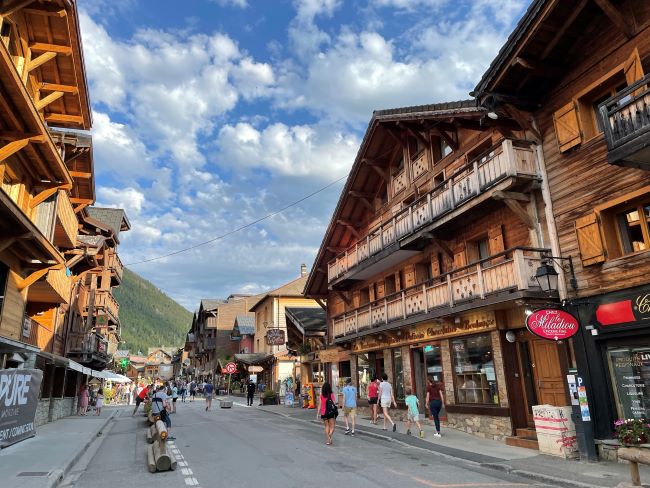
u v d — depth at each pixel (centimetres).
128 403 4306
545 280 1075
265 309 4700
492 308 1357
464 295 1409
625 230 1071
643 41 1025
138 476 927
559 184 1202
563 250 1174
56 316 2306
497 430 1348
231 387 5522
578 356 1099
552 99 1245
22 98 1084
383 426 1661
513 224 1394
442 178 1811
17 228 1236
